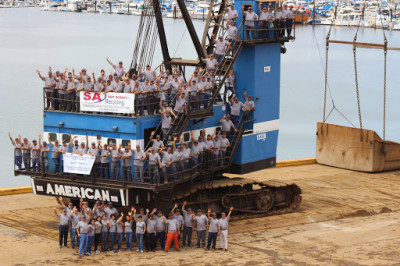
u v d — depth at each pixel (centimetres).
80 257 3322
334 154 5412
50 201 4231
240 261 3312
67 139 3684
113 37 15088
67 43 14088
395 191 4750
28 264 3222
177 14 18862
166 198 3634
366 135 5238
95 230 3375
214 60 3975
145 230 3419
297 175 5122
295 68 12562
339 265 3303
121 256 3350
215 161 3872
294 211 4178
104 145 3500
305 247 3544
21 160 3688
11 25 19138
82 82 3656
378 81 11488
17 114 8019
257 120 4128
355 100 9894
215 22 4175
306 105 9462
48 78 3728
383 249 3547
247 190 4050
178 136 3638
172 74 3869
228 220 3678
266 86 4162
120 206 3728
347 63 13212
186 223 3509
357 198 4531
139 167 3444
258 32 4078
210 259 3325
